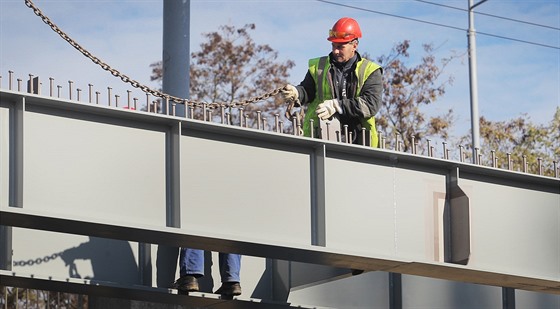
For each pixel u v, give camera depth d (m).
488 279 14.67
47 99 11.87
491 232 14.49
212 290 14.88
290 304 15.39
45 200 11.88
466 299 17.53
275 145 13.21
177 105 16.48
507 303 17.91
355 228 13.50
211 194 12.71
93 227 12.01
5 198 11.75
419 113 36.50
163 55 16.70
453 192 14.20
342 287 16.50
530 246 14.73
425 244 13.91
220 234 12.39
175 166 12.55
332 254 13.13
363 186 13.67
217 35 37.38
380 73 14.66
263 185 13.03
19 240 13.98
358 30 14.83
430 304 17.16
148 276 14.50
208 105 13.55
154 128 12.58
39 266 14.02
